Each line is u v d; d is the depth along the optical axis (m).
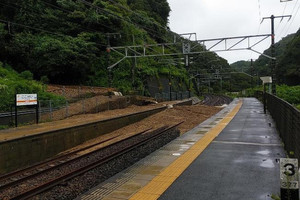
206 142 12.11
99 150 13.38
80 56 42.38
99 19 48.50
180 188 6.68
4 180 9.72
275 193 6.24
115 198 6.17
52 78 43.50
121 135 18.55
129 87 48.31
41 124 18.48
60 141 14.80
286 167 5.16
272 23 28.12
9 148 11.70
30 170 10.99
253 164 8.62
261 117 21.94
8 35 42.88
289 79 76.56
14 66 42.09
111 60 49.09
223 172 7.85
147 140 14.49
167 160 9.30
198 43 33.06
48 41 41.81
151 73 55.06
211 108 35.69
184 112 30.03
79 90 33.88
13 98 23.48
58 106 25.11
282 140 12.13
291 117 9.05
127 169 8.36
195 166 8.49
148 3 91.94
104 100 30.09
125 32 55.50
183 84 73.62
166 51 73.88
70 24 48.66
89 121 19.08
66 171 10.22
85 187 8.00
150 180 7.32
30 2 47.75
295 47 77.38
